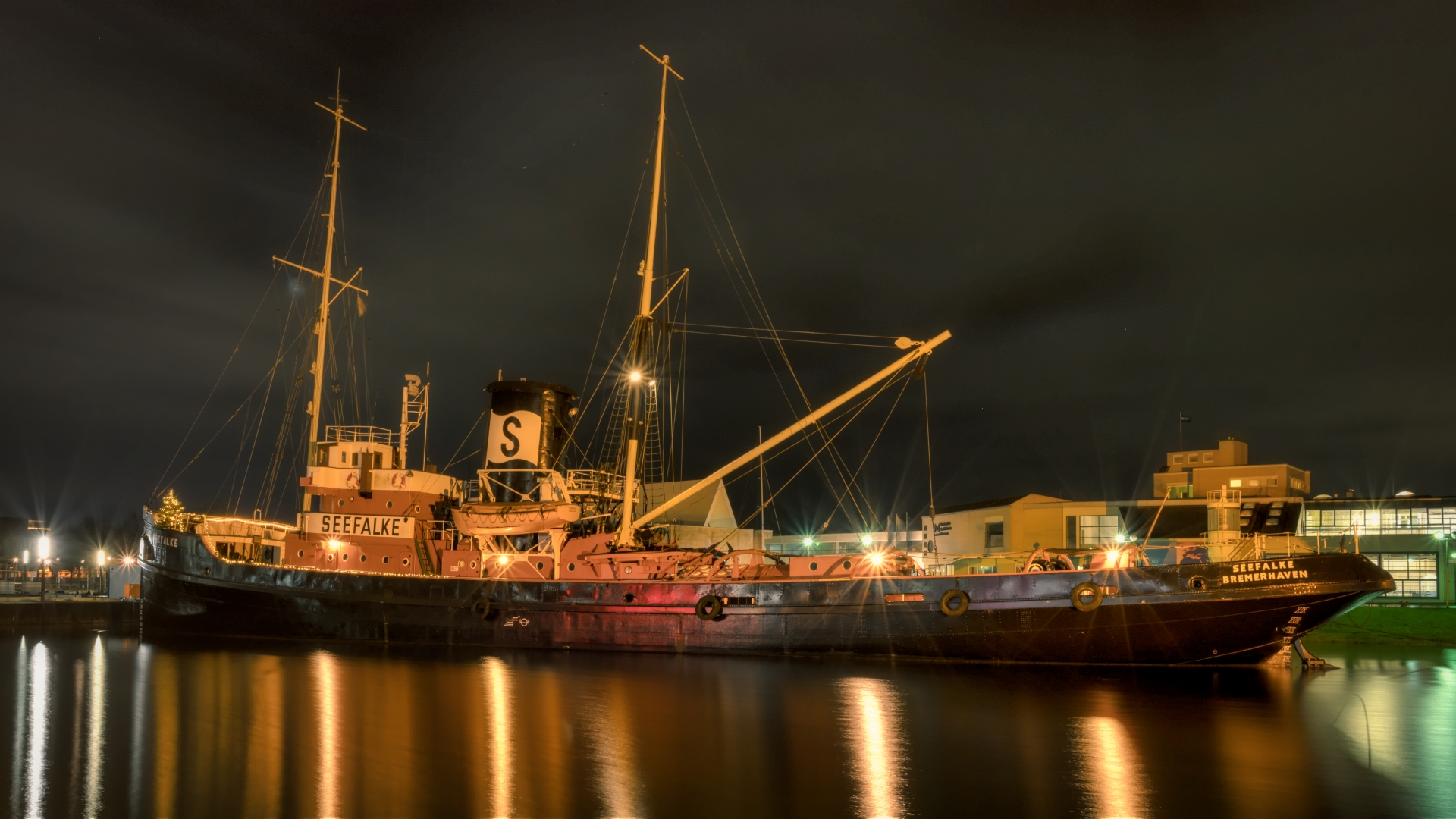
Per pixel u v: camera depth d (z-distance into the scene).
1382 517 55.59
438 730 20.67
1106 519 62.25
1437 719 22.08
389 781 16.53
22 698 25.05
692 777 16.81
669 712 22.56
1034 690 25.92
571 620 35.12
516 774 17.03
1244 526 58.31
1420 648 41.75
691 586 33.88
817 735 20.12
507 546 37.56
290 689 26.27
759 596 33.16
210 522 43.16
